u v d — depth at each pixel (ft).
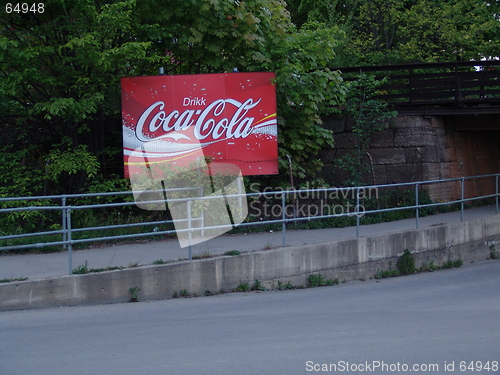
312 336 19.36
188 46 39.34
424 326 20.99
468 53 65.41
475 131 54.85
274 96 38.55
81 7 34.50
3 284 22.48
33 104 37.58
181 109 37.93
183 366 16.03
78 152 36.63
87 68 36.19
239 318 22.09
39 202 35.83
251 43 38.27
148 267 25.45
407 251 35.19
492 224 43.21
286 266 29.63
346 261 32.14
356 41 62.85
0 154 37.65
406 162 47.80
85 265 25.07
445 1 68.54
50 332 19.61
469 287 29.96
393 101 52.44
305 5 65.31
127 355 17.03
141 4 36.78
